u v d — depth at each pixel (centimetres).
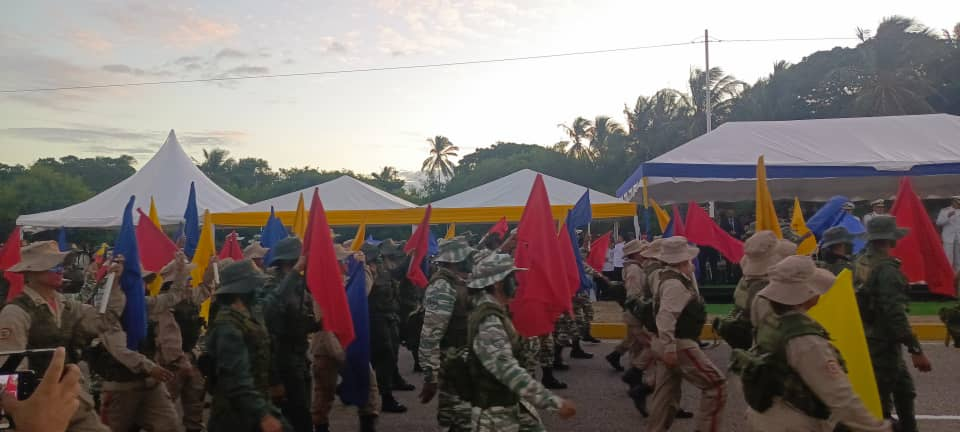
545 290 602
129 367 496
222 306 436
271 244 996
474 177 6944
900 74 4094
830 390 333
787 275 354
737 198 2034
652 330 595
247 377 410
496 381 404
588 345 1215
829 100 4372
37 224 1700
